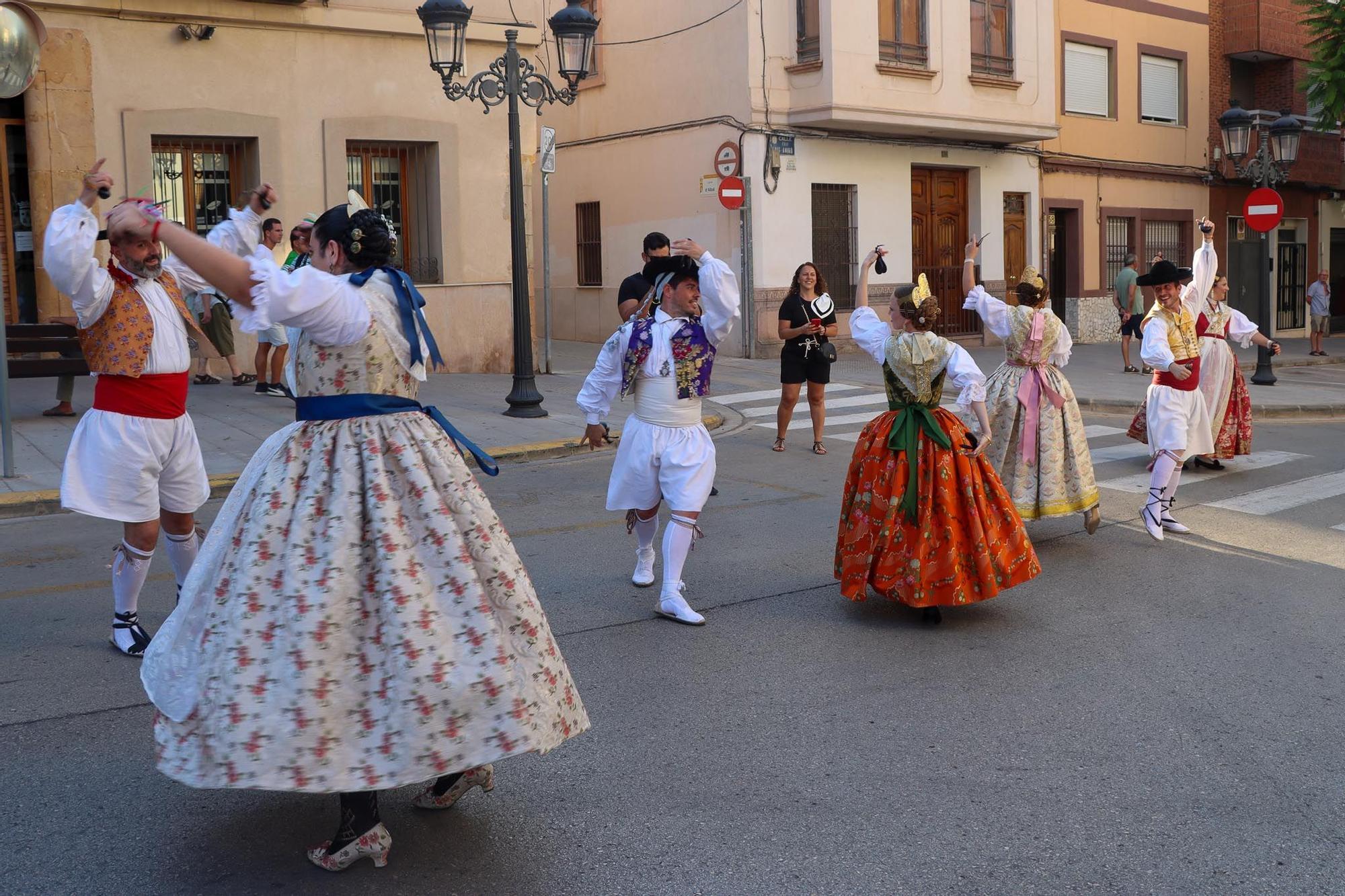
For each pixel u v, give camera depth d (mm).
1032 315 7375
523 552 7473
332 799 4000
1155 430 7902
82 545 7602
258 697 3166
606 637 5812
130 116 14133
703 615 6191
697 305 6168
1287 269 31453
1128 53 26172
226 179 15289
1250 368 21375
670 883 3455
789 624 6059
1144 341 7719
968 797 4062
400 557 3301
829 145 20938
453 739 3250
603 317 23172
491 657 3311
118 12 13922
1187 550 7691
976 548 5898
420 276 16828
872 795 4062
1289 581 6938
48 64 13586
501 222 17078
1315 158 30453
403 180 16641
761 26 19859
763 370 18328
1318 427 13656
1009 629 6000
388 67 15953
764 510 8805
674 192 21406
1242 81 29719
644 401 6172
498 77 12633
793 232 20531
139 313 5156
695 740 4531
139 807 3916
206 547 3426
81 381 14203
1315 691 5137
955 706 4918
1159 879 3520
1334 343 28953
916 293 6000
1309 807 4008
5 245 13977
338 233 3541
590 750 4430
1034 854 3656
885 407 14617
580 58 12844
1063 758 4402
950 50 21312
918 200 22766
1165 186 27484
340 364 3412
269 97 15070
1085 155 25453
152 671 3355
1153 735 4629
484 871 3514
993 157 23500
